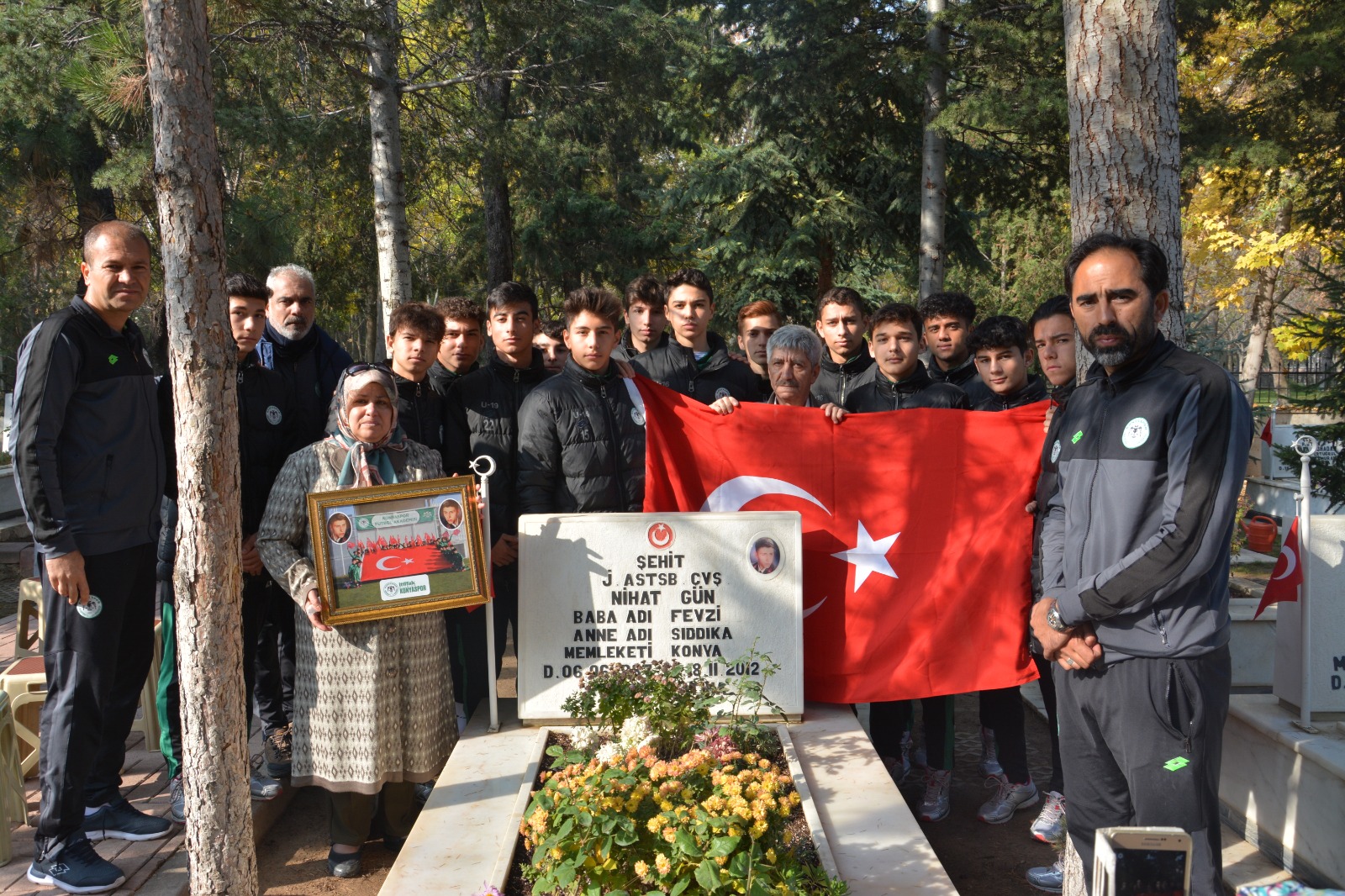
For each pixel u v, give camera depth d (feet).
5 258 46.78
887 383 17.11
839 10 45.24
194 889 10.41
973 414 15.33
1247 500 45.50
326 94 35.58
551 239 64.08
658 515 14.61
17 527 34.58
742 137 57.57
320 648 12.91
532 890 10.21
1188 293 103.30
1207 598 9.35
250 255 42.50
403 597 12.92
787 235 50.65
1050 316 14.79
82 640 12.62
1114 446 9.58
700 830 9.48
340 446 13.20
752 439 15.51
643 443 16.03
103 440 12.82
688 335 19.44
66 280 52.31
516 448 16.78
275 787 15.25
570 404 15.57
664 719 12.66
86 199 43.83
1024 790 15.52
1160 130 11.25
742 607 14.58
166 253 9.86
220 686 10.24
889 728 16.20
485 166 42.22
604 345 15.49
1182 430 9.11
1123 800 10.06
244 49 32.60
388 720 12.94
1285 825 13.03
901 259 54.29
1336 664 13.04
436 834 11.84
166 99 9.62
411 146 42.70
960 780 17.28
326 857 14.32
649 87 48.96
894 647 15.20
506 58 40.29
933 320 18.86
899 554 15.33
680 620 14.58
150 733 17.04
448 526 13.12
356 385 12.92
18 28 33.94
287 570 12.79
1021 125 39.81
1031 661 15.07
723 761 11.79
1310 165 41.96
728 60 49.73
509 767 13.41
